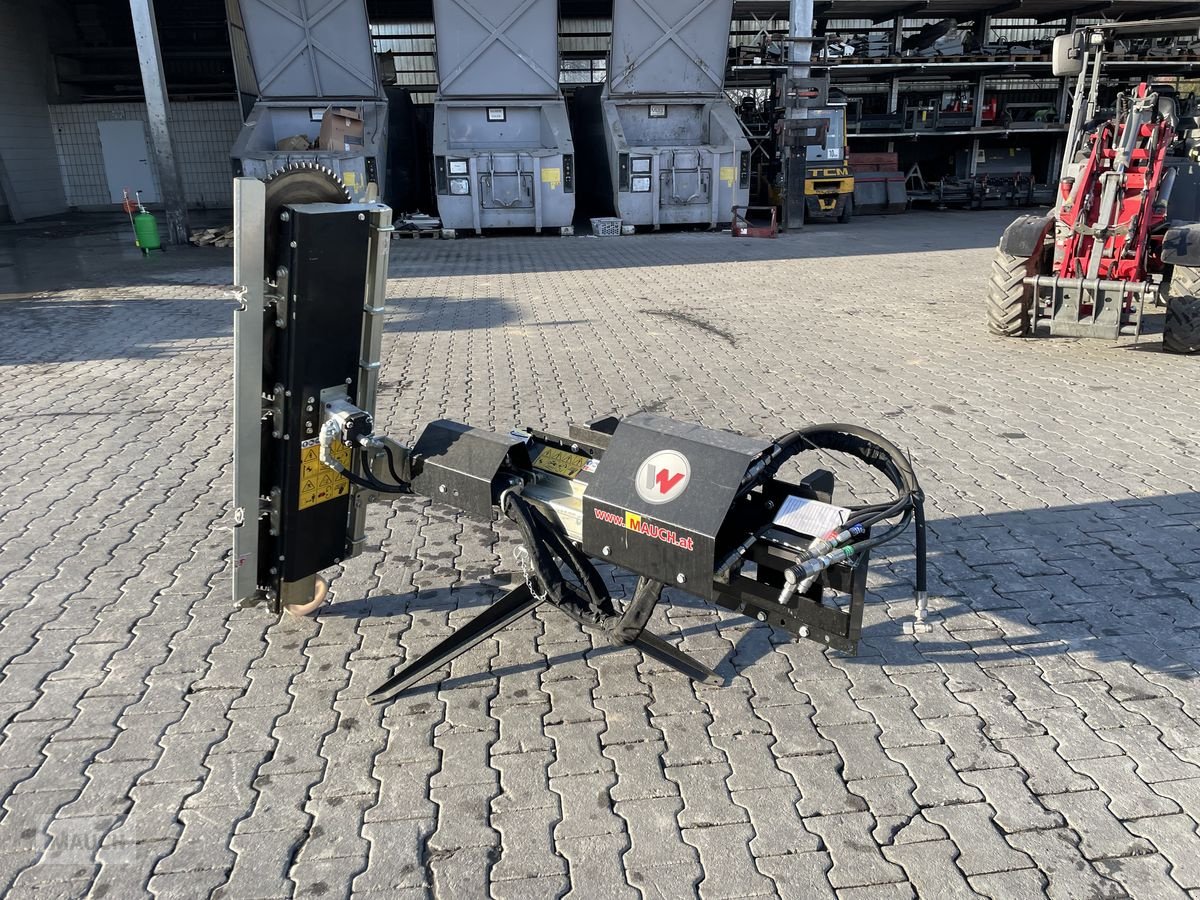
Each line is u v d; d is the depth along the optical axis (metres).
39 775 2.69
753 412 6.13
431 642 3.43
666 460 2.67
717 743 2.83
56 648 3.38
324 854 2.37
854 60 23.34
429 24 25.53
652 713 2.99
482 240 17.05
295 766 2.73
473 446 3.04
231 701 3.06
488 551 4.22
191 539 4.32
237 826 2.48
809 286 11.39
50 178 24.38
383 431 5.76
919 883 2.27
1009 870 2.31
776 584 2.91
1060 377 6.89
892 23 26.80
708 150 17.36
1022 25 27.11
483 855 2.37
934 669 3.22
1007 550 4.09
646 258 14.21
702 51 17.56
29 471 5.18
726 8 17.12
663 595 3.80
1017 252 7.80
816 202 20.28
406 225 17.17
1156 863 2.33
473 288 11.42
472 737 2.87
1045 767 2.70
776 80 20.77
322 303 2.85
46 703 3.04
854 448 2.94
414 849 2.39
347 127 16.23
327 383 3.00
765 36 21.31
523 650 3.38
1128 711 2.97
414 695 3.10
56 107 24.41
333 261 2.82
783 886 2.26
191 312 9.89
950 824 2.47
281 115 17.50
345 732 2.89
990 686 3.12
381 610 3.68
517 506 2.89
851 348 8.00
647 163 17.25
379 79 17.78
